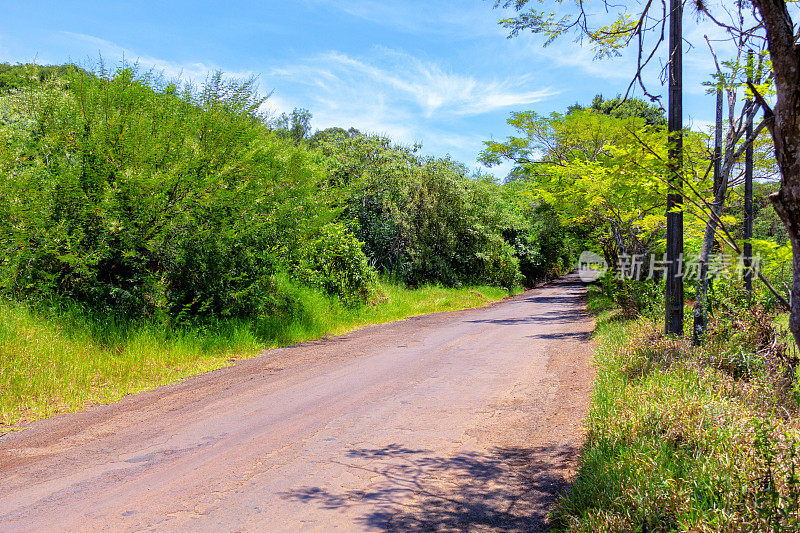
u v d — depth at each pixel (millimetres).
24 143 10586
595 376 7941
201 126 12250
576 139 17062
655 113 25734
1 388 7219
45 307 9633
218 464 4988
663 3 4512
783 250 6559
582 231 30484
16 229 9617
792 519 2797
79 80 10852
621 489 3627
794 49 2131
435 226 29000
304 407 7012
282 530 3672
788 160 2168
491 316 19875
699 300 7680
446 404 7027
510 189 35969
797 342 2244
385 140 26141
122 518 3883
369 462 4988
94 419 6598
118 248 10812
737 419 4203
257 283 13219
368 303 19125
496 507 4031
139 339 9938
